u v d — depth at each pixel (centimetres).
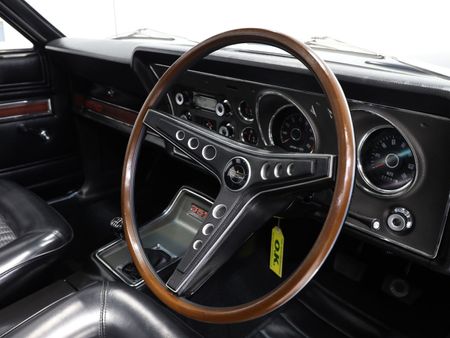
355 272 137
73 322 81
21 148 174
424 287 129
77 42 165
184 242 145
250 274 149
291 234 145
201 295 141
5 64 160
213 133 83
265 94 94
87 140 191
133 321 82
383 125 80
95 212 191
